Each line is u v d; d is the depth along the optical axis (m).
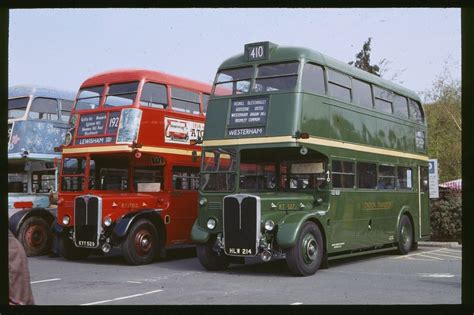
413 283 9.91
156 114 14.05
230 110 11.70
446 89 35.88
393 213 14.65
